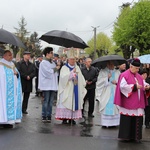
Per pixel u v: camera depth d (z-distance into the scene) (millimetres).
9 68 7930
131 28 36625
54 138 7125
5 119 7703
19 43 7414
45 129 8000
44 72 8828
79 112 8938
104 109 8547
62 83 8766
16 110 8070
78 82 8883
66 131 7891
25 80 10156
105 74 8695
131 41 37750
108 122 8523
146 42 37281
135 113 6906
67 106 8719
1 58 8188
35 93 15883
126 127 6957
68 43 8922
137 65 6918
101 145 6715
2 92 7770
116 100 6949
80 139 7137
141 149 6527
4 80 7801
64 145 6613
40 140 6906
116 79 8688
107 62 8742
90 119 9797
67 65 8906
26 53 10219
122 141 7102
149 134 7910
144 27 36500
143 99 7004
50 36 8609
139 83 6969
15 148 6262
